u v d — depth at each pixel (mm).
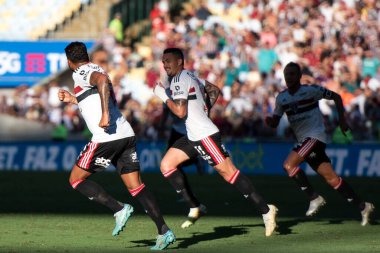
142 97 84000
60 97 26625
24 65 85250
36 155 71938
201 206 32188
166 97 27609
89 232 30438
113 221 34281
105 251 24875
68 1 96562
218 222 34125
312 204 34000
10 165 72312
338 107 32781
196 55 87062
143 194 25359
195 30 91438
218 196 47344
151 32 95938
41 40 85500
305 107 32969
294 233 30156
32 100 81000
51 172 68812
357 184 57219
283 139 68375
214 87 30750
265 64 85062
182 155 31375
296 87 33125
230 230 31141
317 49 86250
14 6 95875
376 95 72938
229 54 85375
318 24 89625
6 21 94500
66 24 95000
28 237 28797
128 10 97688
